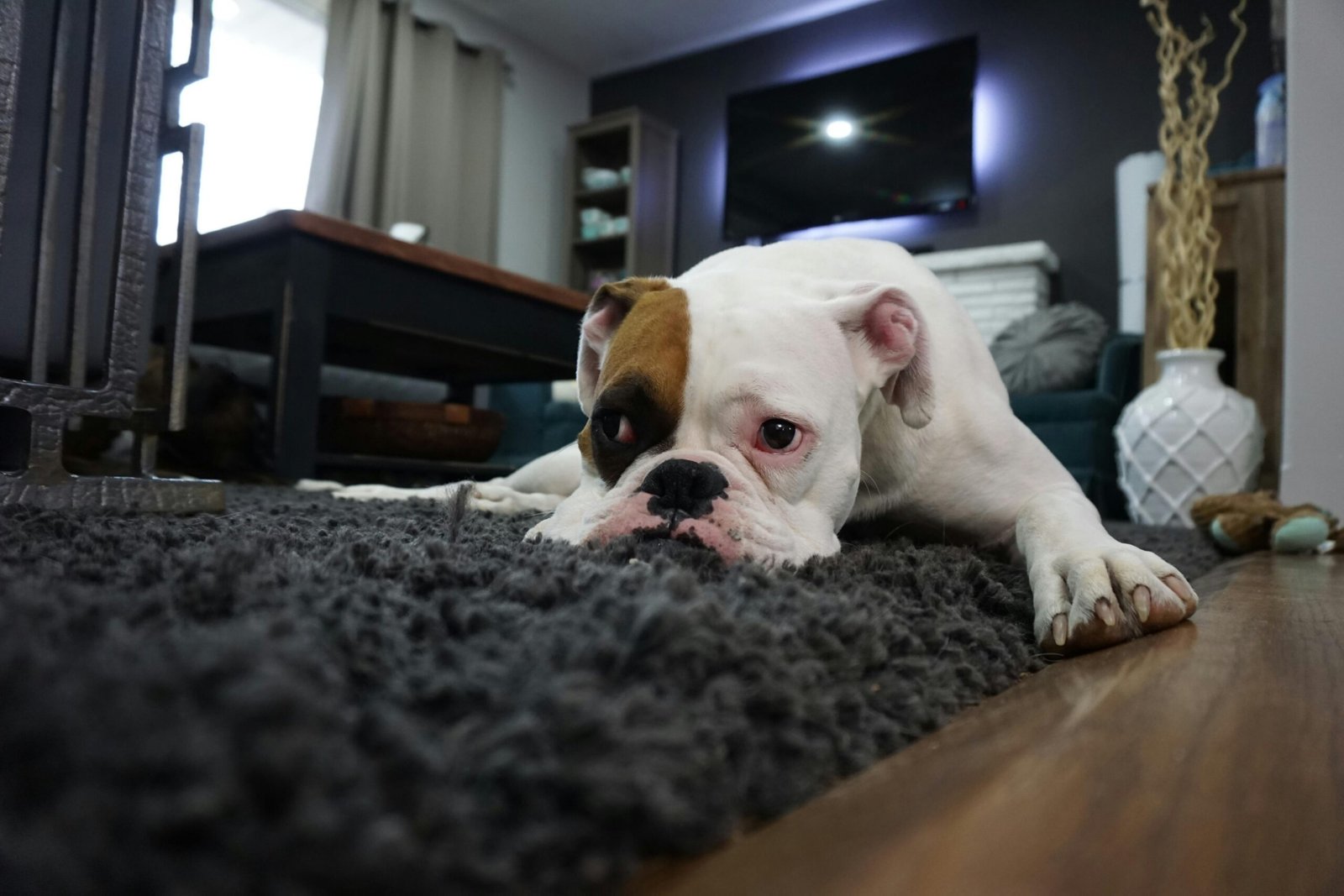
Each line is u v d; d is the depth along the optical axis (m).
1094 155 4.63
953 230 5.01
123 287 1.16
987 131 4.93
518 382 3.60
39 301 1.08
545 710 0.40
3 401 1.07
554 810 0.36
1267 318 2.95
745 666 0.50
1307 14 2.34
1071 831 0.41
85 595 0.54
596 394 0.97
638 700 0.42
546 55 6.16
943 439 1.11
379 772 0.34
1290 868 0.38
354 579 0.68
